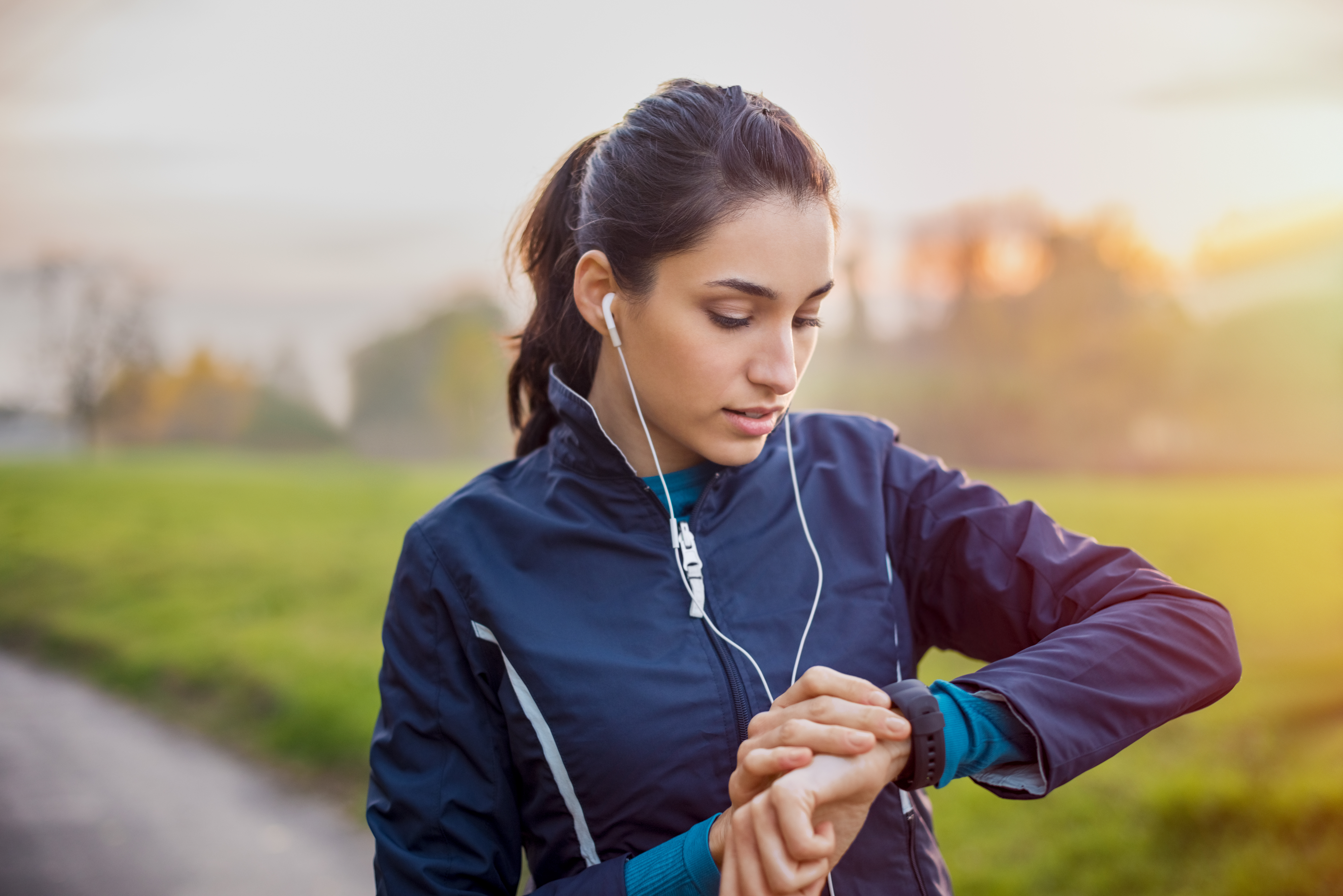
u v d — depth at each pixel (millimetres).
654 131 1132
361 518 15430
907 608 1294
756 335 1097
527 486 1318
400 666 1235
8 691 7426
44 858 4441
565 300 1351
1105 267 34969
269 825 4738
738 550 1229
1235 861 3330
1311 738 4195
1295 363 25469
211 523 15148
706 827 1011
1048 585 1190
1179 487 16891
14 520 15727
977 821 3732
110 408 43469
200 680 7039
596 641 1170
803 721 949
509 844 1208
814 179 1097
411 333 44562
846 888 1121
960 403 31797
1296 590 7449
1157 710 1035
